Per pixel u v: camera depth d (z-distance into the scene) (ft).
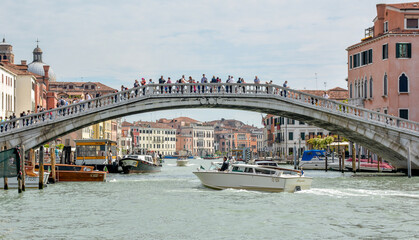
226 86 136.05
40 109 143.43
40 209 82.38
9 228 67.31
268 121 387.75
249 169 104.63
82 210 81.46
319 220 72.43
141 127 608.19
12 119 128.98
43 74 368.68
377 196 96.53
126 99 133.18
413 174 144.25
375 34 174.70
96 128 319.68
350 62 186.60
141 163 172.96
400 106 160.97
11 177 104.42
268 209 81.56
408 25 162.20
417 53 161.07
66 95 311.27
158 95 133.90
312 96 138.41
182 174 172.96
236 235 63.16
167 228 67.15
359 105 176.96
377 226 68.44
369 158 181.98
